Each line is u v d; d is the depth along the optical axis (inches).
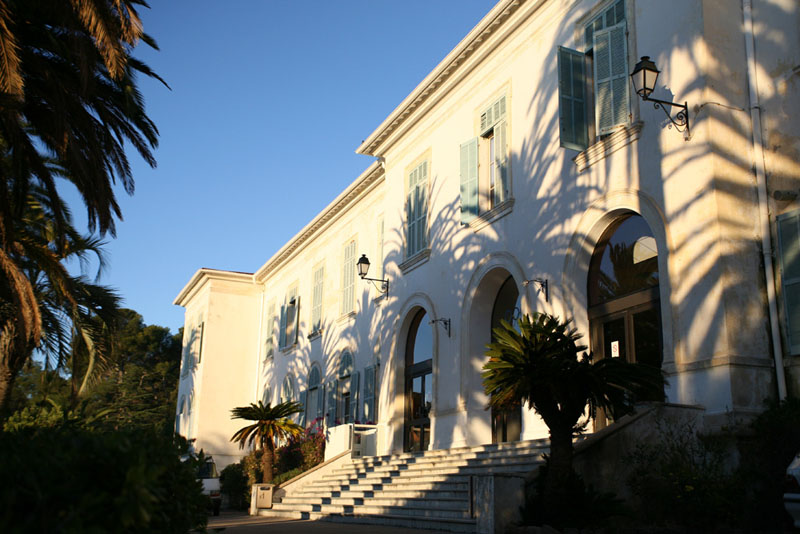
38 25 440.8
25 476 152.6
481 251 623.2
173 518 219.0
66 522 146.6
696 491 340.8
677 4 446.0
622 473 362.3
